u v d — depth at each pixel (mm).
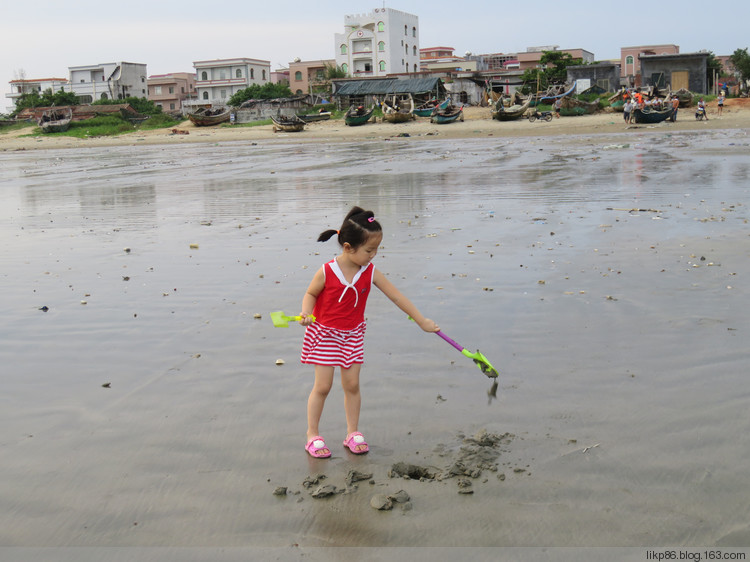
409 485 3539
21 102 89500
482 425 4152
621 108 54031
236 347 5648
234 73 103562
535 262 8047
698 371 4797
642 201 12211
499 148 29969
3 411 4562
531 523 3160
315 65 98562
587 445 3850
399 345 5559
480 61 98750
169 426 4277
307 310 3920
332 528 3186
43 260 9281
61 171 27594
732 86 81250
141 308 6844
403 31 95375
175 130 66188
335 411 4492
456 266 8008
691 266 7570
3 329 6320
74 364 5391
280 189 16953
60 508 3410
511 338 5605
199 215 13000
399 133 50219
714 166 17812
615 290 6812
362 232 3805
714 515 3168
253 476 3680
